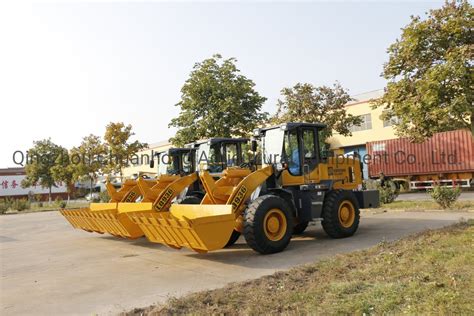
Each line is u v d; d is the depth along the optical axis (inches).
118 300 214.1
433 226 385.7
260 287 208.5
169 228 293.1
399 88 471.5
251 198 325.1
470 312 148.7
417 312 153.2
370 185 722.2
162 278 255.9
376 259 245.1
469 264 211.6
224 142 465.7
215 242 276.4
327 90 909.2
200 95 719.7
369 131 1202.0
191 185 429.1
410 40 458.3
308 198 352.8
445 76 416.2
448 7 455.5
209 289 219.9
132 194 444.1
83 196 1942.7
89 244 426.3
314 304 176.1
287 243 315.9
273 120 913.5
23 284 265.0
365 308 163.3
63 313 198.7
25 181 1732.3
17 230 653.9
